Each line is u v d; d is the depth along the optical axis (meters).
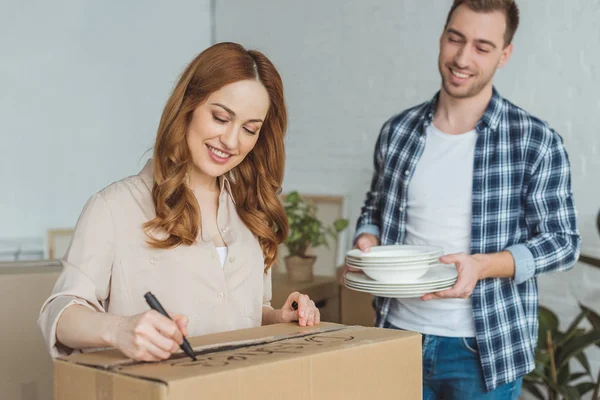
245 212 1.47
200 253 1.34
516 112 2.03
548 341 2.71
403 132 2.16
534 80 3.22
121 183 1.34
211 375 0.89
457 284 1.80
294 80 4.20
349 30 3.95
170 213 1.30
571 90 3.11
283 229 1.54
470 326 1.97
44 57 4.28
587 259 2.74
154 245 1.30
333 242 3.95
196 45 4.73
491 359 1.94
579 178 3.09
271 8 4.32
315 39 4.10
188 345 1.00
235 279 1.39
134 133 4.59
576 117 3.09
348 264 1.87
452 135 2.06
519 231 2.02
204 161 1.31
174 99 1.30
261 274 1.46
